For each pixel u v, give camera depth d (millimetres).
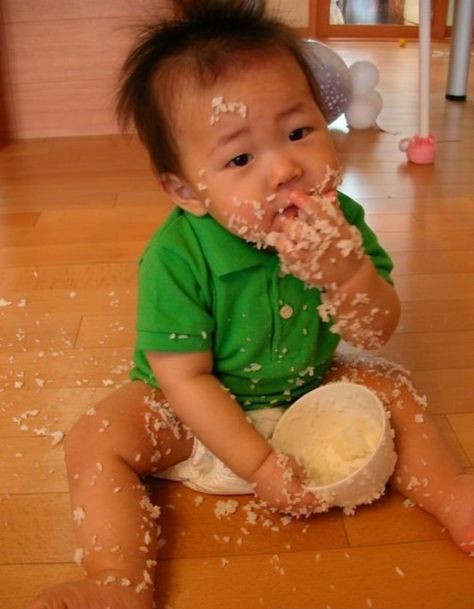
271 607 629
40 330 1078
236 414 710
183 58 670
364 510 730
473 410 876
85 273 1255
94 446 712
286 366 762
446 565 665
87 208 1565
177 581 657
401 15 4047
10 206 1598
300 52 702
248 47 662
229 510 737
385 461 692
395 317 752
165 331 704
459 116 2250
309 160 658
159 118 695
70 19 2055
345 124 2189
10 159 1956
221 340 743
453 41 2373
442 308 1110
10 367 989
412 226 1414
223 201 671
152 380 785
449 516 688
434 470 720
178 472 773
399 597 633
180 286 711
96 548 635
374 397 745
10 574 676
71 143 2086
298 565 671
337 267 670
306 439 779
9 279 1241
